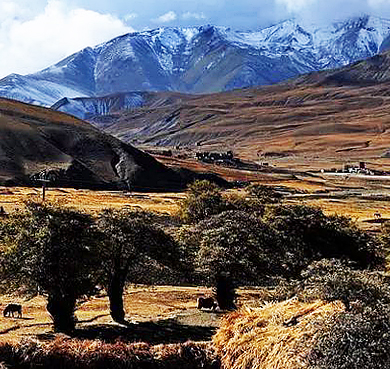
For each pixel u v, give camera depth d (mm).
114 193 162625
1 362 23578
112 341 34781
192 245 51000
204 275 48156
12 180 178000
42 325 39125
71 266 37375
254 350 21234
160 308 48562
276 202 103000
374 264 67500
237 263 47219
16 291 40531
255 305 26422
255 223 53531
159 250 43500
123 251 41469
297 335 20031
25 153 198500
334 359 18562
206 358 23062
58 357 23766
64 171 194125
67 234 38000
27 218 38906
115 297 42062
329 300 22453
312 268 27141
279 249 53125
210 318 43438
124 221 42219
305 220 66125
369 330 19031
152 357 23609
